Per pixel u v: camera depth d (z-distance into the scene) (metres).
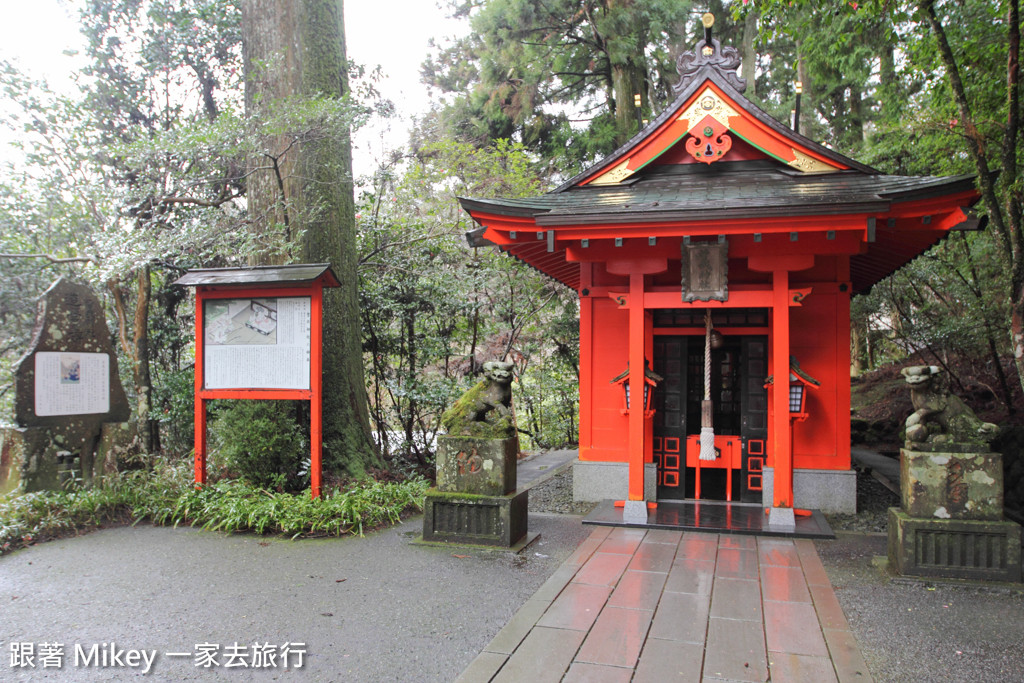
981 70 6.71
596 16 15.93
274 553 5.27
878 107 18.05
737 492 7.87
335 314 8.09
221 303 6.71
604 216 5.82
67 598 4.25
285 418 7.07
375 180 9.66
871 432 12.83
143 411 7.63
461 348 11.11
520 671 3.21
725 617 3.93
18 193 7.23
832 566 5.01
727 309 7.18
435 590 4.43
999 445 7.59
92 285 7.77
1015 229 5.36
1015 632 3.72
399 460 9.52
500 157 13.25
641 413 6.37
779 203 5.52
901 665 3.30
